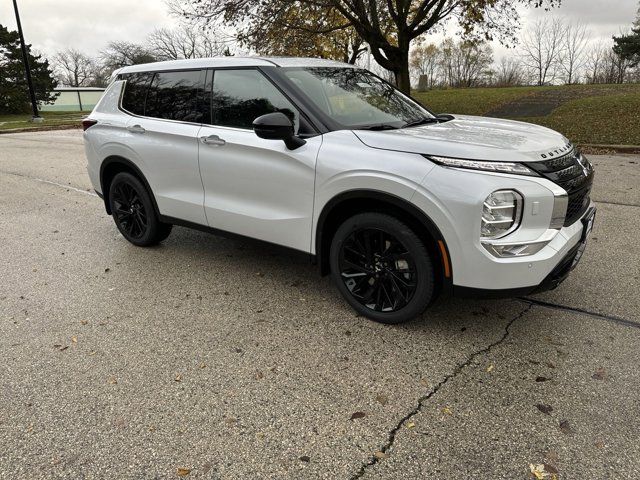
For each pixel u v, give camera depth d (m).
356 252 3.37
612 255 4.51
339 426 2.44
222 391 2.73
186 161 4.14
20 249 5.13
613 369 2.83
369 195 3.08
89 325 3.50
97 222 6.07
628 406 2.52
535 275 2.82
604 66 41.41
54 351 3.17
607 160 9.32
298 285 4.07
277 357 3.05
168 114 4.34
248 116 3.76
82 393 2.74
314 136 3.40
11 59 46.56
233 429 2.44
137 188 4.71
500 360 2.95
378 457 2.24
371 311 3.41
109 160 4.83
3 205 7.03
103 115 4.93
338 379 2.82
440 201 2.81
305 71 3.86
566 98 17.78
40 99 49.06
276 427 2.45
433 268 3.05
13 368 2.99
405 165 2.94
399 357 3.01
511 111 16.30
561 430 2.37
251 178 3.71
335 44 20.81
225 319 3.54
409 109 4.09
